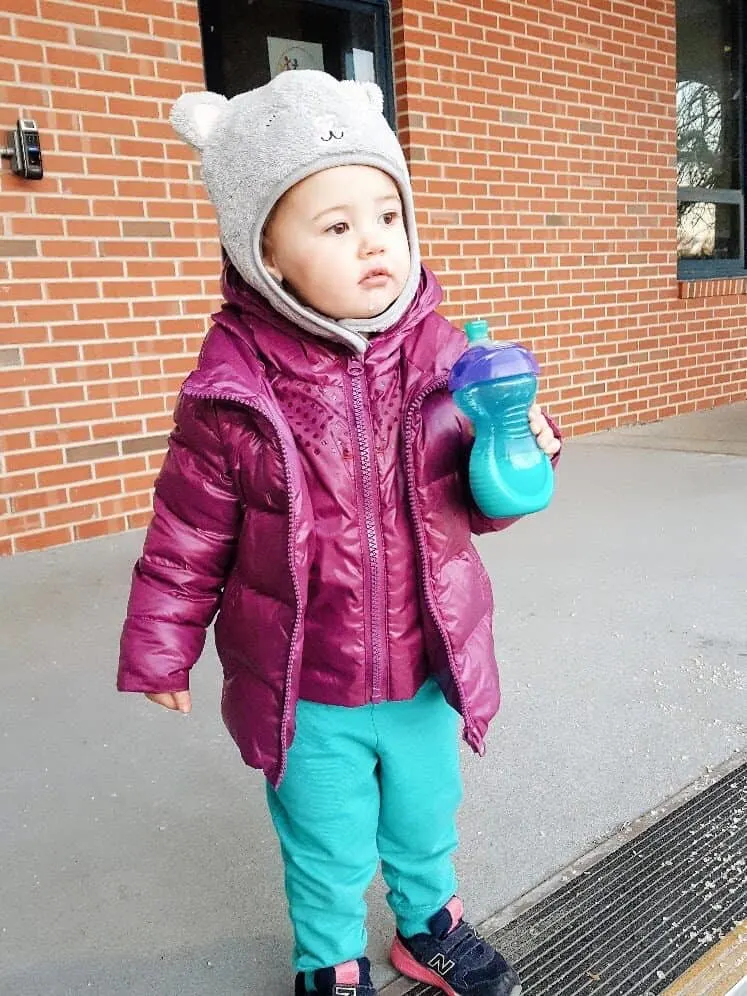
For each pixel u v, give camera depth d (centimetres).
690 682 279
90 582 392
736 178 810
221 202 140
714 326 778
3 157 407
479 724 150
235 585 146
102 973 172
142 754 251
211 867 202
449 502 147
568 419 675
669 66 698
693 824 208
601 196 666
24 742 258
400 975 168
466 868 195
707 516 458
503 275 612
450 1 555
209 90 491
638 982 163
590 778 228
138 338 457
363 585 142
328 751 148
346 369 141
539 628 324
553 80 620
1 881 198
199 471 142
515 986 159
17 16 404
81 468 448
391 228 139
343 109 133
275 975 171
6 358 420
